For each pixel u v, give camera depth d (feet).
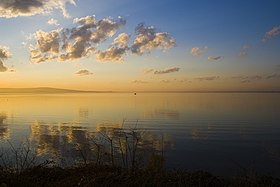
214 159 84.48
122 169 36.22
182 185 28.48
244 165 75.97
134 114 273.95
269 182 30.58
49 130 160.97
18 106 437.99
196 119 217.56
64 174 34.45
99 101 630.33
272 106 380.58
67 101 634.02
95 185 28.73
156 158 36.83
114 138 89.97
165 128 163.22
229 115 250.16
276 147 106.52
